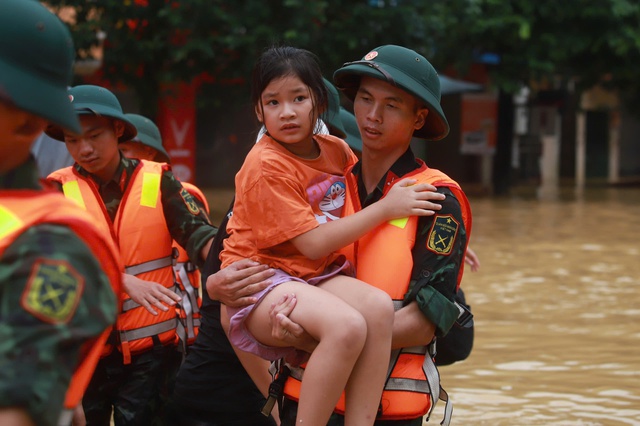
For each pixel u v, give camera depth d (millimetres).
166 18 18797
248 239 3766
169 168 5250
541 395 6918
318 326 3400
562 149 37000
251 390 4836
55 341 2129
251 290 3596
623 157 38188
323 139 3932
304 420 3363
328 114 4777
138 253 5051
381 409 3629
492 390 7047
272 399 3789
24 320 2113
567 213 22156
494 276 12305
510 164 28281
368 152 3857
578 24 24250
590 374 7496
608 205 24734
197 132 28578
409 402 3660
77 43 18250
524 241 16344
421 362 3727
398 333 3578
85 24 18250
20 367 2080
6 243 2195
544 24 24297
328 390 3357
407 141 3850
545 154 36719
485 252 14789
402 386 3660
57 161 6848
